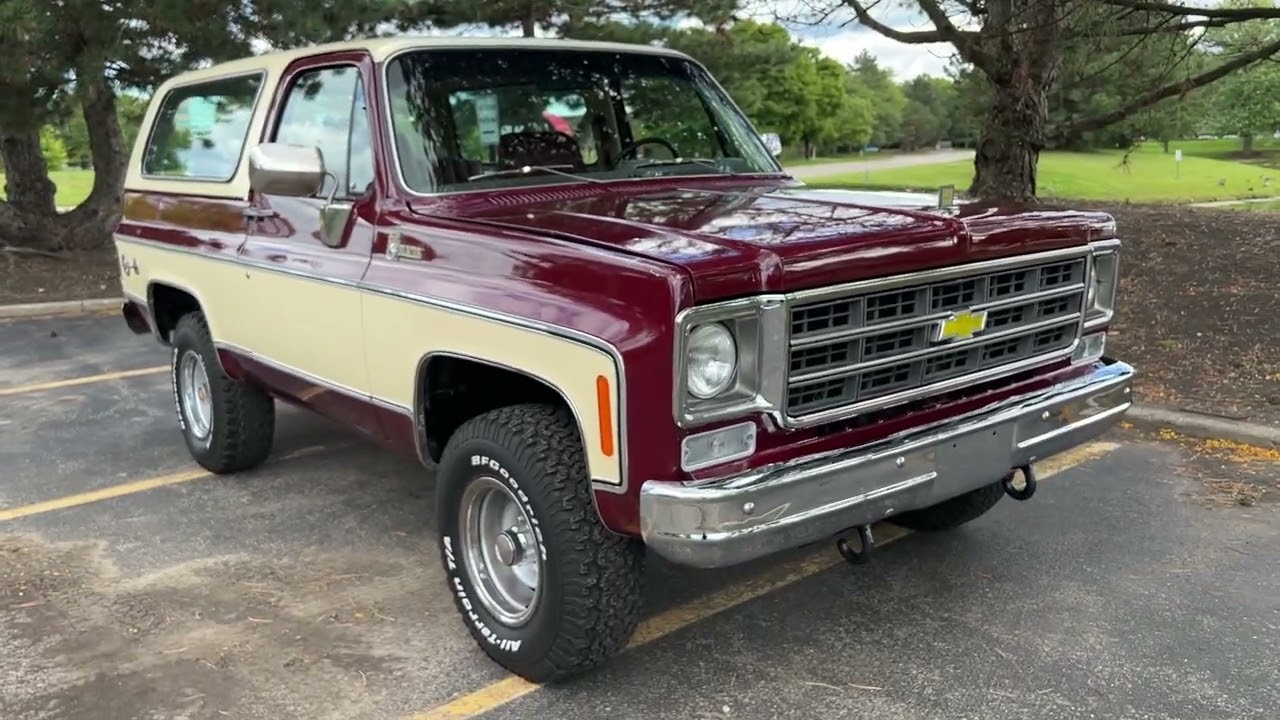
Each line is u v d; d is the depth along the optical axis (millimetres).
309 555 4613
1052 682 3465
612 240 3125
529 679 3506
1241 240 10867
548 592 3268
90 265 13906
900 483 3160
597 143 4438
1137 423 6285
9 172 15023
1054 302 3760
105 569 4465
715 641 3805
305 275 4199
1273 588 4137
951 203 3674
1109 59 8406
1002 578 4281
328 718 3328
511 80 4270
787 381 2975
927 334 3305
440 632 3896
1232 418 6094
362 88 4078
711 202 3770
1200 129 20078
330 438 6383
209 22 11336
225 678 3568
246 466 5652
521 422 3314
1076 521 4871
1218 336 7785
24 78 11344
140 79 13195
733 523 2805
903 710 3316
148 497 5371
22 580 4344
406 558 4578
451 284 3467
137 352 9195
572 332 2990
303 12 11109
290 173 3762
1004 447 3463
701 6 14047
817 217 3381
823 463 3008
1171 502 5090
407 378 3713
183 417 5809
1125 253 10703
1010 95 10938
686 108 4797
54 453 6137
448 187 3906
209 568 4473
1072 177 34812
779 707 3355
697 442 2871
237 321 4863
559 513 3182
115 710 3371
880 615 3977
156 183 5688
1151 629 3818
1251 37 8539
